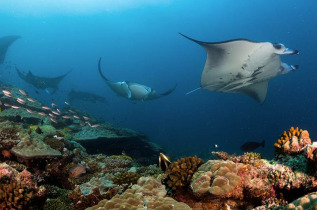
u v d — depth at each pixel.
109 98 65.00
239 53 5.57
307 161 2.32
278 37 81.31
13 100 8.82
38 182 3.68
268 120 53.00
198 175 2.67
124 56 97.12
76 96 19.56
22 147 3.87
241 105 65.06
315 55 73.00
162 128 42.50
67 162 4.48
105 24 87.69
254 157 3.00
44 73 84.50
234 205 2.54
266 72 5.86
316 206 1.57
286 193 2.40
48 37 86.06
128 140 9.23
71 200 3.32
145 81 99.00
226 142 35.19
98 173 4.43
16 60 84.62
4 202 2.41
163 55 98.25
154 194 2.60
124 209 2.17
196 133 43.09
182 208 2.15
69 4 77.38
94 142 8.27
